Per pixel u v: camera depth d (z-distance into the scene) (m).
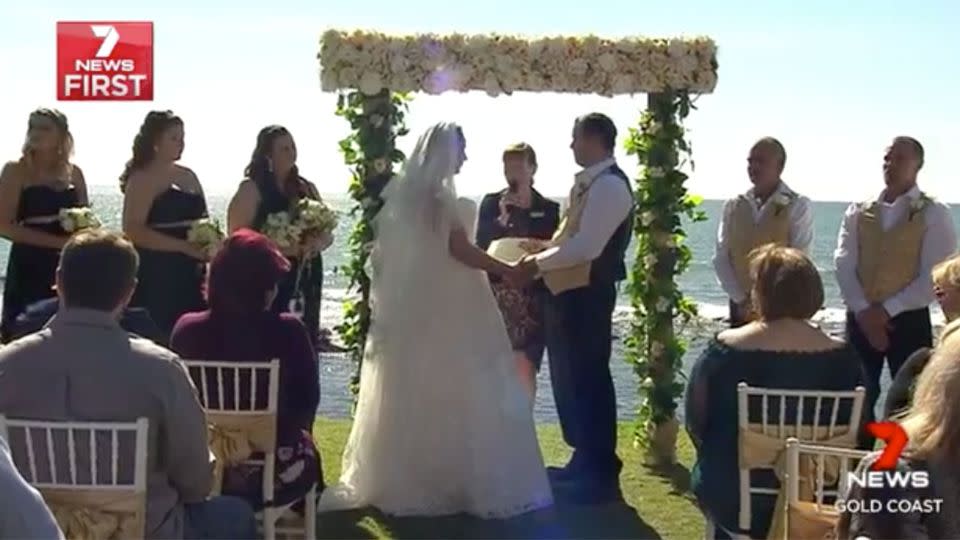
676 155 6.79
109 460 3.19
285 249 5.74
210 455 3.40
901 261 5.65
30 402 3.16
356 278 6.56
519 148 6.73
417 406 5.51
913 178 5.68
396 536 5.26
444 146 5.42
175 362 3.26
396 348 5.53
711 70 6.63
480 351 5.52
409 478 5.55
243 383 4.14
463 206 5.46
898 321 5.67
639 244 6.94
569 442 6.17
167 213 5.90
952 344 2.53
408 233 5.48
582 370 5.99
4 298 5.90
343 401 9.77
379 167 6.41
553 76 6.41
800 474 3.77
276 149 5.89
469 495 5.54
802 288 3.92
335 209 5.84
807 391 3.80
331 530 5.33
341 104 6.41
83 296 3.18
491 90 6.33
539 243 6.20
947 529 2.47
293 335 4.23
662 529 5.48
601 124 5.71
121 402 3.17
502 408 5.56
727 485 3.99
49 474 3.17
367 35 6.24
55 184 5.91
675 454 6.91
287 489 4.34
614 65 6.47
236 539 3.53
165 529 3.28
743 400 3.84
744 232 6.11
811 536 3.48
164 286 5.89
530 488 5.64
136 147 5.95
